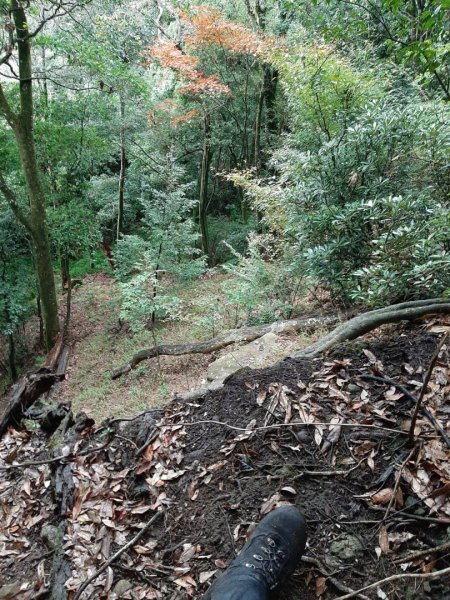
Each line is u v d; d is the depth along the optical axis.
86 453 2.80
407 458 2.13
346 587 1.76
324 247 4.52
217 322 7.78
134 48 13.09
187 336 8.02
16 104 9.46
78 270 14.76
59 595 2.05
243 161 13.67
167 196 9.82
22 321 9.98
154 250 9.70
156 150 13.09
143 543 2.20
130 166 14.05
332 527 1.99
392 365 2.79
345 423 2.45
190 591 1.92
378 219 4.02
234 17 12.80
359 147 4.51
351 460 2.26
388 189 4.49
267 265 6.98
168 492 2.43
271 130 12.88
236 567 1.71
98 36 10.80
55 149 9.43
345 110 5.04
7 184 9.41
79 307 11.96
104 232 14.14
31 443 3.26
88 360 8.80
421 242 3.47
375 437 2.33
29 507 2.66
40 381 3.77
